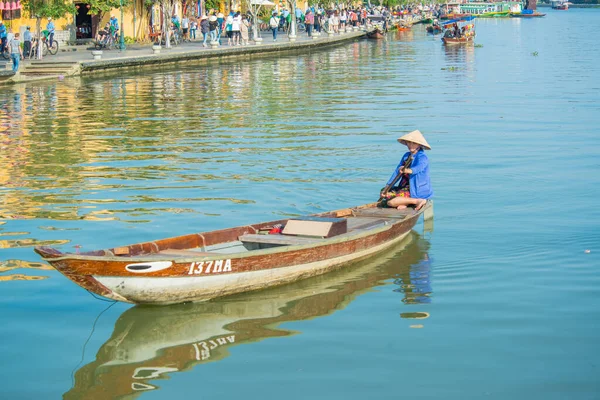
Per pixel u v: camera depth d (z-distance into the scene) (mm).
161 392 9328
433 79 47062
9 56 45125
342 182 19391
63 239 14773
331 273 13266
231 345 10547
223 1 81000
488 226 15867
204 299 11953
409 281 12836
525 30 119875
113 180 19547
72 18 57969
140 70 50562
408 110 33062
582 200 17844
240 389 9336
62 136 26141
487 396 9102
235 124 28844
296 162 21750
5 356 10227
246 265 11914
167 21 59156
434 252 14273
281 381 9508
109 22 59531
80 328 11086
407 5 168875
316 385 9398
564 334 10680
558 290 12289
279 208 16953
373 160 22031
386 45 82062
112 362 10062
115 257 10789
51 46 50375
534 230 15531
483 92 40000
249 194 18141
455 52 71500
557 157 22781
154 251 12008
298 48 70250
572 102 35688
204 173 20328
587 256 13891
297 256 12469
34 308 11727
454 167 21516
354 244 13344
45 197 17859
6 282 12695
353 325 11117
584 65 56625
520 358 10008
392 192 15805
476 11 182625
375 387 9320
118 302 12000
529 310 11508
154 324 11227
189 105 34344
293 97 37562
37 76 43750
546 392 9195
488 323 11094
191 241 12562
